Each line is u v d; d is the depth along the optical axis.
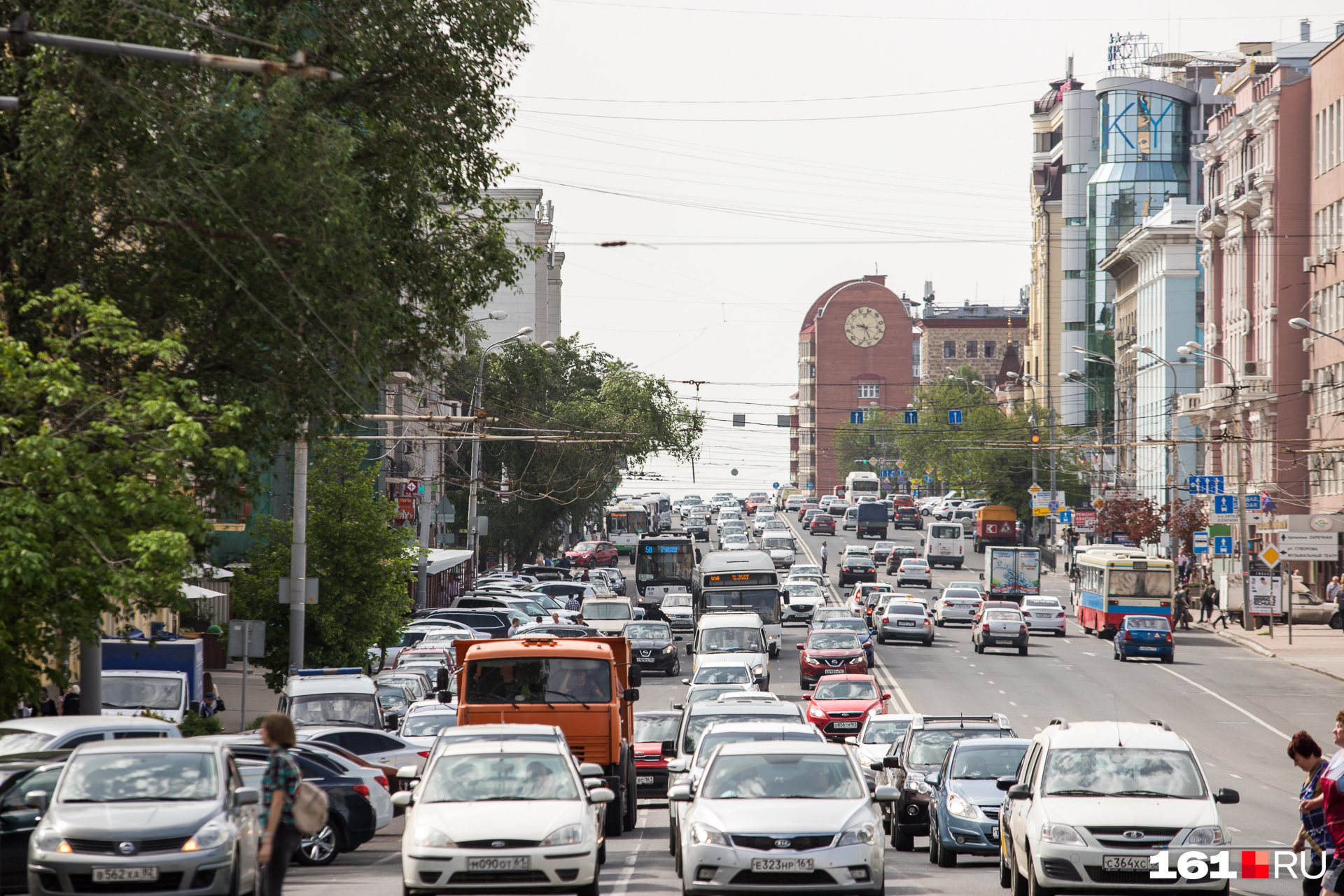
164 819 31.45
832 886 32.00
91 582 37.38
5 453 37.22
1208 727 88.94
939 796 44.00
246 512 108.31
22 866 36.12
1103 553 144.12
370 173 49.38
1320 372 154.38
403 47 50.34
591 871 32.53
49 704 64.75
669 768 43.81
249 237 42.62
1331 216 152.50
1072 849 31.80
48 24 40.56
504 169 54.00
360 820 46.03
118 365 44.84
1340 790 28.09
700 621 102.81
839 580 199.50
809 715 77.56
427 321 54.16
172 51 23.17
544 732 37.94
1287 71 162.12
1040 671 114.69
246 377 46.66
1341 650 124.88
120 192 42.84
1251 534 161.25
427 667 84.81
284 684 82.56
